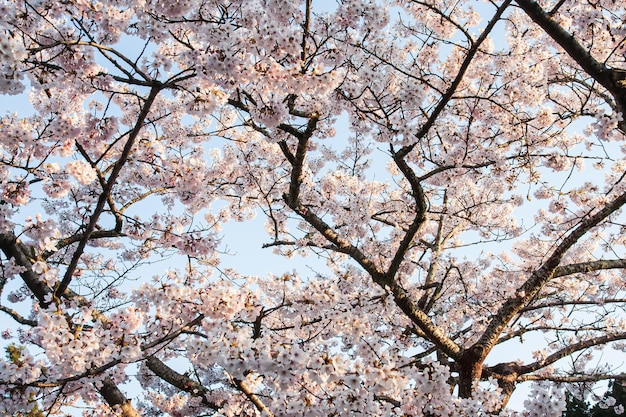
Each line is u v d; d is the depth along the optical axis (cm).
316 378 362
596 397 830
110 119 485
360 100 561
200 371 704
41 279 505
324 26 473
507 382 632
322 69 445
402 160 566
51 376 367
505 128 725
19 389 341
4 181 449
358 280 598
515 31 820
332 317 432
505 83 697
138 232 534
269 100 457
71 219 666
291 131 557
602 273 939
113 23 444
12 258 489
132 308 382
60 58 444
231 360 343
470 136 711
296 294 441
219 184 769
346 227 748
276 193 817
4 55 306
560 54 859
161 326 423
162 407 697
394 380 364
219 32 410
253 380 479
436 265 895
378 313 553
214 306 403
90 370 360
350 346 768
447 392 408
